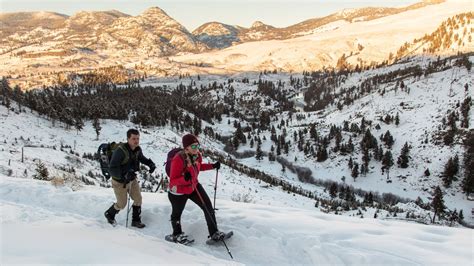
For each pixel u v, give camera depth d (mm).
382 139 141500
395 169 124312
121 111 136500
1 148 59156
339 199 103625
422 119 148125
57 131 104188
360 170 128875
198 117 194500
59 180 9695
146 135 104312
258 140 160250
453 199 106188
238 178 75438
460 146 120750
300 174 134500
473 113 134375
